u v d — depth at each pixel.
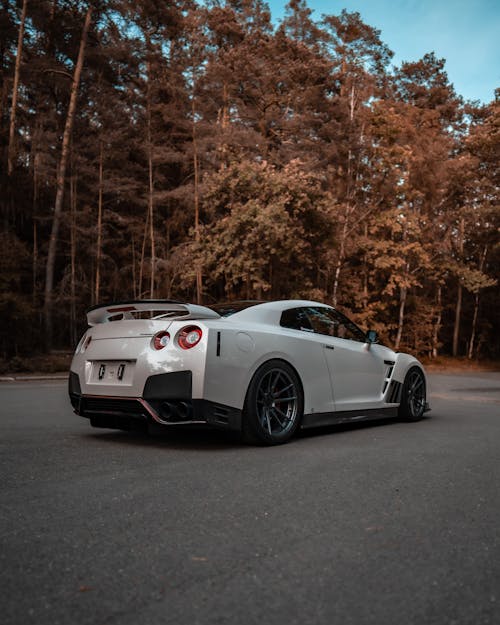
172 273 25.28
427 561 2.05
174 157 25.66
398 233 29.86
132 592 1.77
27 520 2.48
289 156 26.61
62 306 24.27
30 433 5.08
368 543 2.24
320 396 5.12
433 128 31.34
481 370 29.55
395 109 29.92
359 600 1.73
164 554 2.09
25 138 24.50
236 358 4.41
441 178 30.33
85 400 4.77
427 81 35.38
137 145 26.05
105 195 27.06
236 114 28.48
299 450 4.30
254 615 1.62
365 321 29.89
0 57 25.88
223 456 4.03
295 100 28.50
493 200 31.95
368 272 30.91
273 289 23.77
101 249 26.66
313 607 1.68
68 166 25.28
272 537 2.29
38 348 21.50
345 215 27.08
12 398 8.93
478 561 2.06
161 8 24.52
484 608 1.68
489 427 5.77
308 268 24.19
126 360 4.54
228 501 2.81
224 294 28.67
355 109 27.89
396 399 6.16
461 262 34.09
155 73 25.61
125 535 2.29
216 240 21.73
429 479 3.35
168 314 4.67
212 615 1.62
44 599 1.71
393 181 27.20
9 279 18.92
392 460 3.91
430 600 1.73
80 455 4.00
